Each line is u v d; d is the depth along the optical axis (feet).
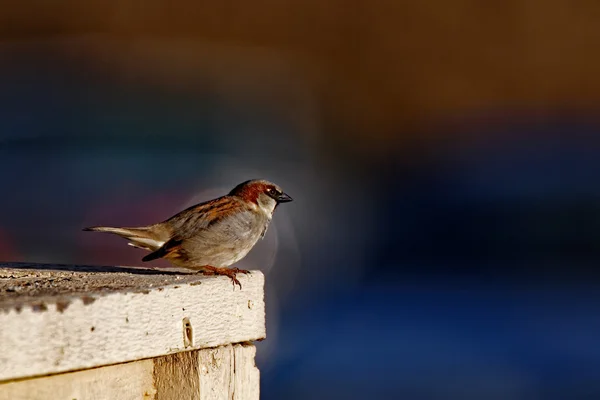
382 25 114.32
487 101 104.88
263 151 50.93
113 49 59.77
